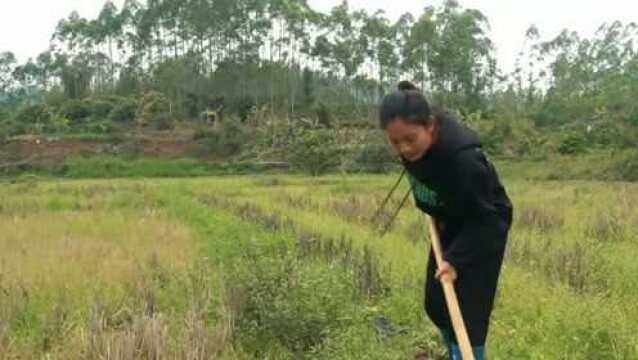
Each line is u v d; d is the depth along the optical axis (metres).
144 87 84.75
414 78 77.12
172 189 33.00
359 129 59.75
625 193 25.28
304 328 7.20
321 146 51.78
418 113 3.67
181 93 79.38
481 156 3.85
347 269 9.71
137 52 87.94
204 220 18.64
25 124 71.56
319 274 8.03
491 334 7.23
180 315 8.10
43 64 99.88
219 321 7.69
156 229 17.33
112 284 10.35
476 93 78.75
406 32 77.50
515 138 57.22
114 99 77.56
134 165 60.59
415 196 4.20
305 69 82.00
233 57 80.88
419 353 7.10
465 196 3.84
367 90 79.62
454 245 3.95
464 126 3.94
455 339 4.33
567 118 66.00
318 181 40.00
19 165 60.88
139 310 8.42
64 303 9.16
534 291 8.81
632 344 6.47
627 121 53.88
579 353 6.45
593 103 63.22
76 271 11.53
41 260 12.78
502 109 68.81
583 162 46.88
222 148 64.75
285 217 18.20
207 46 82.25
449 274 3.90
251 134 66.00
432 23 75.94
